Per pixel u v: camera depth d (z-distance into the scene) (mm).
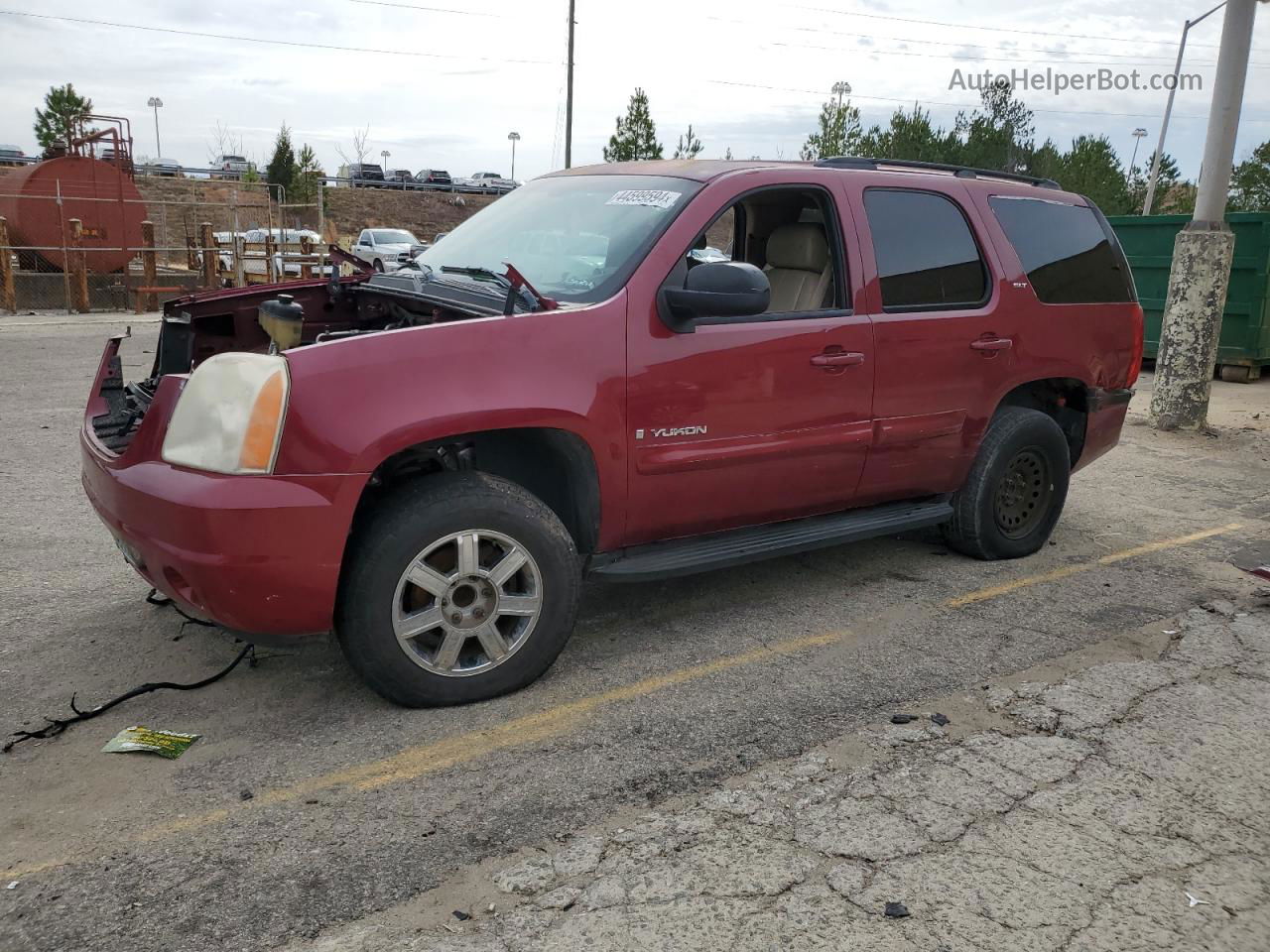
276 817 2871
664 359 3768
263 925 2430
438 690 3484
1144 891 2629
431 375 3293
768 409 4078
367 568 3264
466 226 4770
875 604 4699
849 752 3316
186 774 3084
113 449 3629
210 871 2627
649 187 4215
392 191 57156
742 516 4234
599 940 2395
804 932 2434
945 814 2955
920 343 4570
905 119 29484
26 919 2426
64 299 20562
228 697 3600
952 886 2625
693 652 4105
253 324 4496
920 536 5859
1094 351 5406
